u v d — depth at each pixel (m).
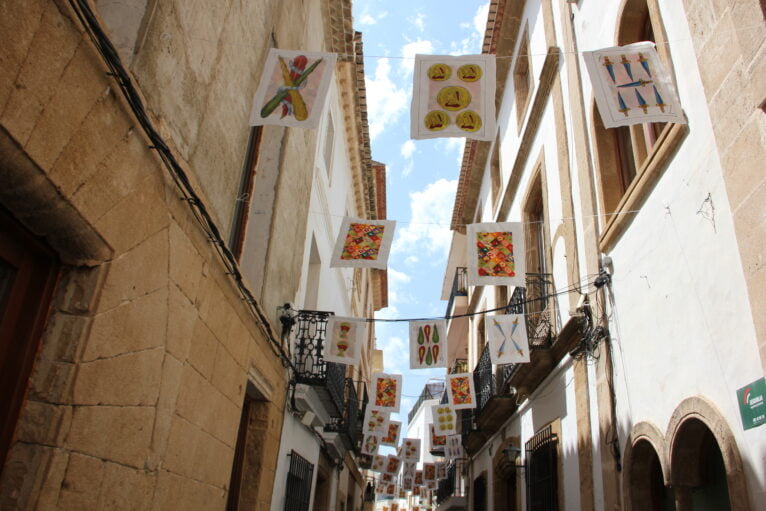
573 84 7.99
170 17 3.81
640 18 6.14
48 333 2.92
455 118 4.39
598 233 6.76
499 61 13.88
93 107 2.85
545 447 8.30
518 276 6.76
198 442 4.54
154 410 3.71
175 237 3.89
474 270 6.80
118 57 2.92
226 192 5.12
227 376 5.21
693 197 4.61
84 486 2.97
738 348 3.89
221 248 4.72
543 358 8.19
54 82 2.56
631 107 4.23
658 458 5.36
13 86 2.33
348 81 12.30
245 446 6.79
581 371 7.02
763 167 3.71
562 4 8.95
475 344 16.22
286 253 7.83
